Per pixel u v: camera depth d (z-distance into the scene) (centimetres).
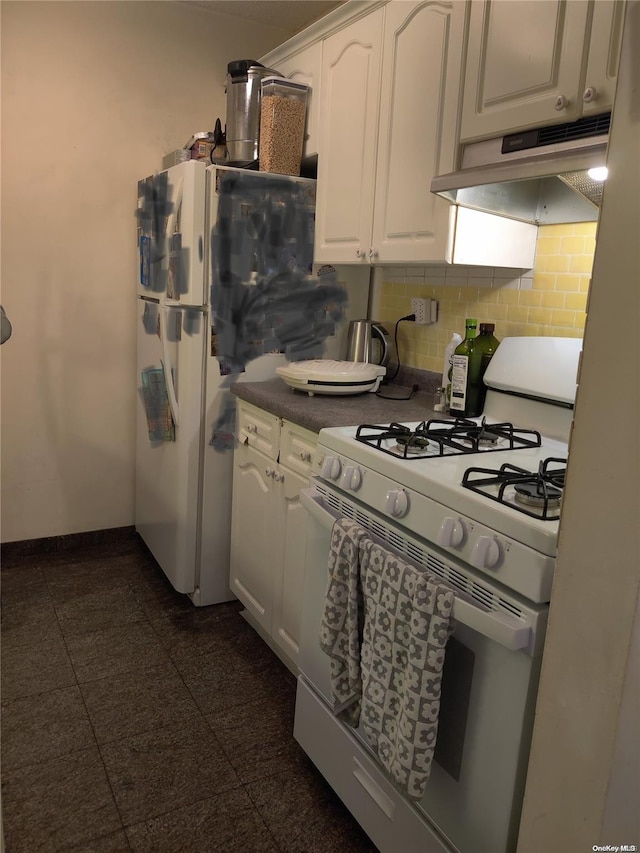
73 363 295
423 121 187
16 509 296
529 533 110
